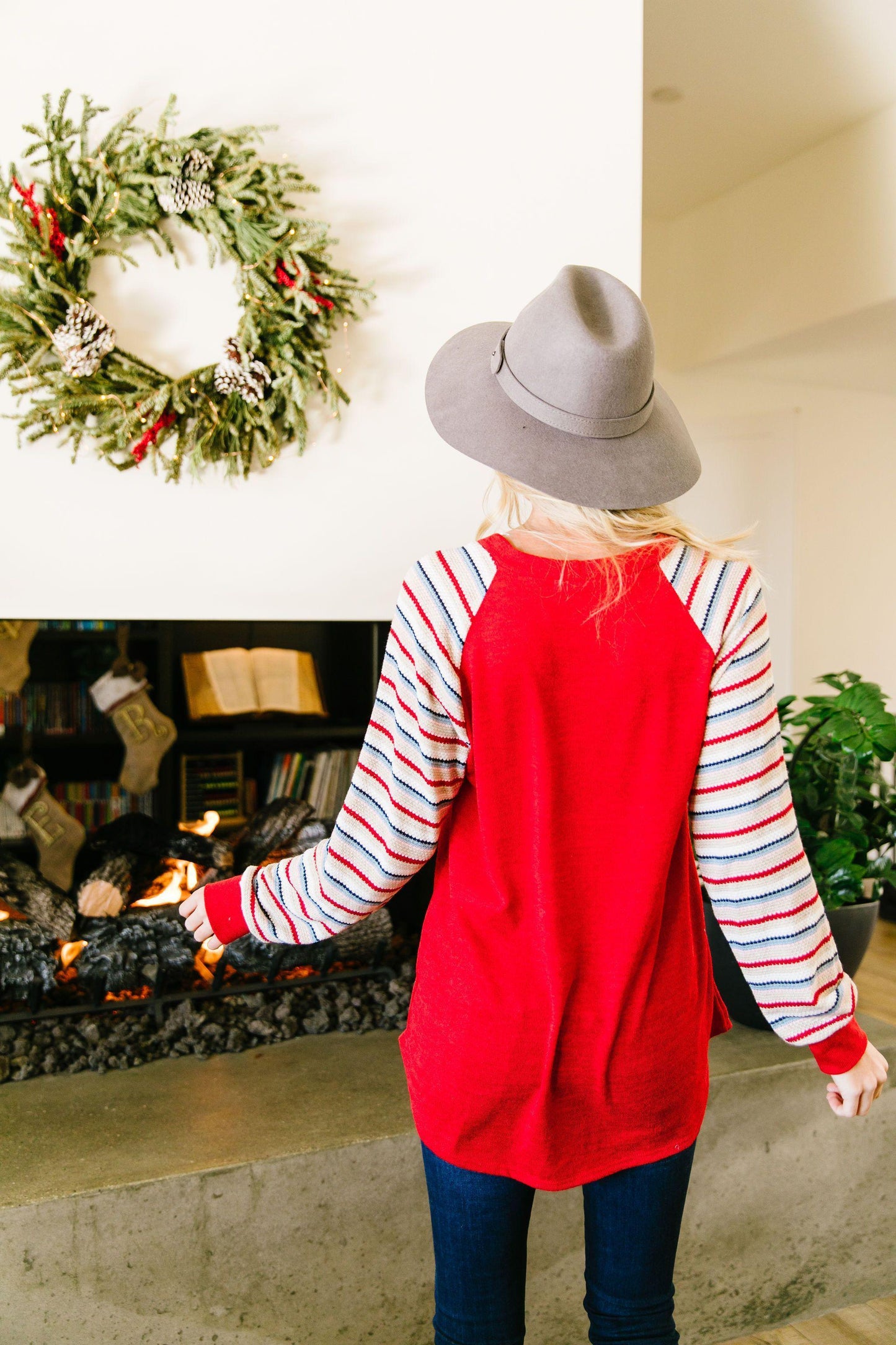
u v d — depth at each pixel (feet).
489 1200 2.76
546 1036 2.63
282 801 6.65
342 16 5.62
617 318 2.84
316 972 6.53
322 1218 4.58
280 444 5.60
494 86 5.97
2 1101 5.10
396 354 5.86
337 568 5.81
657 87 9.86
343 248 5.72
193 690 7.22
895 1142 5.83
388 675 2.75
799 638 14.03
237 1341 4.47
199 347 5.46
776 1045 5.79
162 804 7.70
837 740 6.33
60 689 7.90
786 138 10.99
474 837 2.75
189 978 6.38
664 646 2.64
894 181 10.23
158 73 5.29
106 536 5.33
